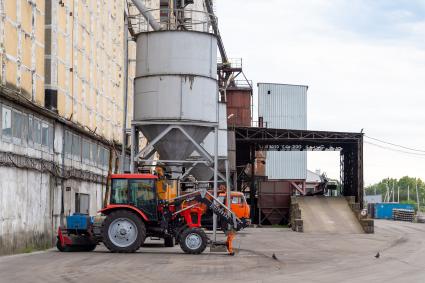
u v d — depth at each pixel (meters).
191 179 36.38
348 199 57.44
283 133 61.16
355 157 60.25
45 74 27.78
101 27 37.59
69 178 30.30
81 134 32.66
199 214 24.52
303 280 16.12
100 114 37.34
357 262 22.09
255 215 62.25
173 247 27.12
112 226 23.44
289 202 59.97
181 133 29.75
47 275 15.97
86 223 24.17
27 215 24.17
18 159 23.17
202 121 29.83
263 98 85.06
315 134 60.81
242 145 65.12
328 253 26.64
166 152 30.09
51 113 26.62
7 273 16.34
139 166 30.86
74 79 31.39
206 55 30.33
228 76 73.12
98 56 36.78
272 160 84.81
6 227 21.97
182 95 29.67
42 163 26.06
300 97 86.06
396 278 16.95
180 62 29.83
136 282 15.00
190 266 19.02
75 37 31.53
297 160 85.00
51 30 27.80
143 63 30.41
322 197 58.00
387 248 30.66
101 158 37.91
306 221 51.69
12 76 23.08
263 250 27.84
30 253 23.20
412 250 29.20
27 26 24.98
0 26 21.89
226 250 24.73
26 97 24.77
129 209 24.02
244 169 65.81
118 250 23.34
